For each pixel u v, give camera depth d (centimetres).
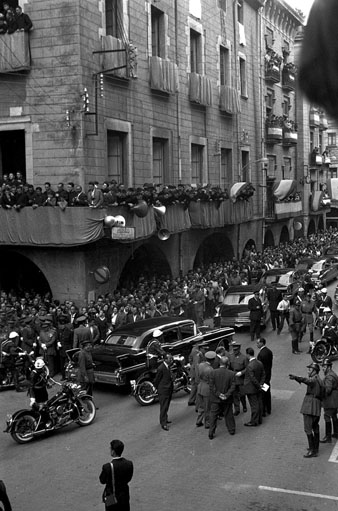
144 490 984
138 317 2025
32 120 2242
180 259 2966
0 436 1305
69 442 1251
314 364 1138
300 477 1020
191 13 3122
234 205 3325
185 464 1099
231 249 3591
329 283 3556
